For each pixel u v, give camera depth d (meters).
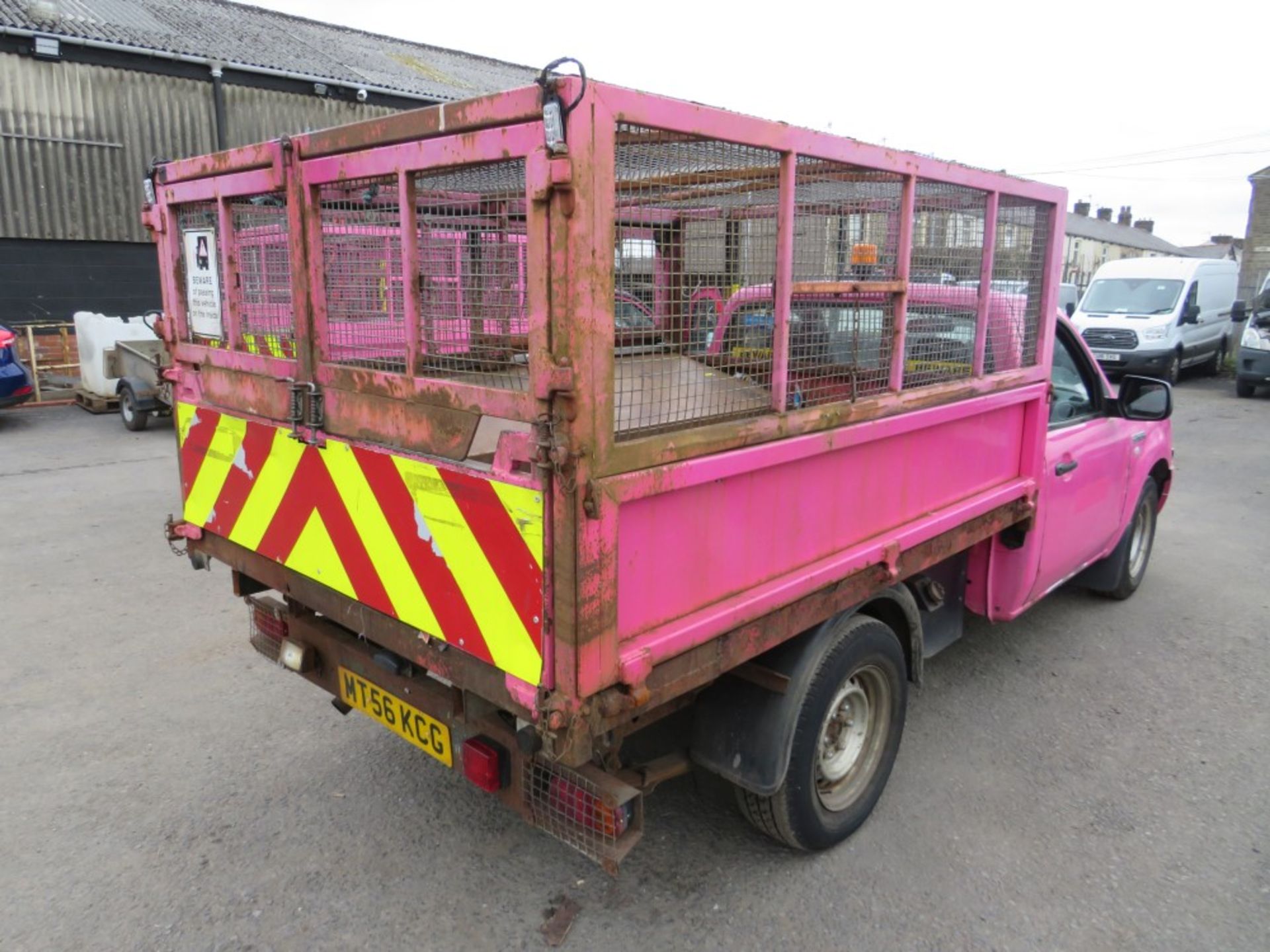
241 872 2.96
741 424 2.25
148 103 14.27
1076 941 2.68
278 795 3.39
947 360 3.17
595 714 2.00
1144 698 4.26
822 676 2.76
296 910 2.78
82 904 2.79
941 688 4.35
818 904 2.83
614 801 2.22
